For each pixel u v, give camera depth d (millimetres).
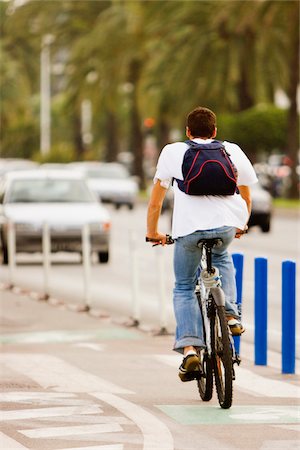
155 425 17016
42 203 53281
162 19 113688
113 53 125188
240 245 61688
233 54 105750
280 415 17922
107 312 34219
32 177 54656
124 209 112438
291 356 22641
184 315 18828
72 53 128625
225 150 18656
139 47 123500
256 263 23703
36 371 22828
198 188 18344
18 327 30703
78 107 133000
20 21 140625
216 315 18422
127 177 110062
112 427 16844
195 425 17062
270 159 157125
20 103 177750
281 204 102562
